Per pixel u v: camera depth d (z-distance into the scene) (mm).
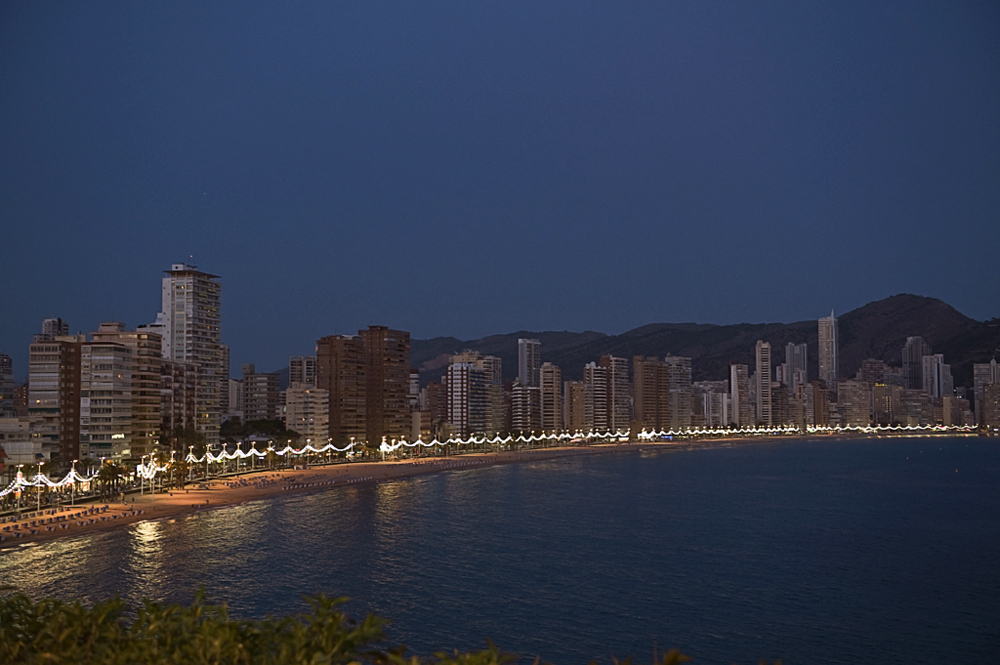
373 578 113625
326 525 161375
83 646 24391
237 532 150000
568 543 145125
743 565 127750
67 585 105375
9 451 198250
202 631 23719
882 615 99250
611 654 83250
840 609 101750
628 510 194125
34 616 27828
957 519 184000
